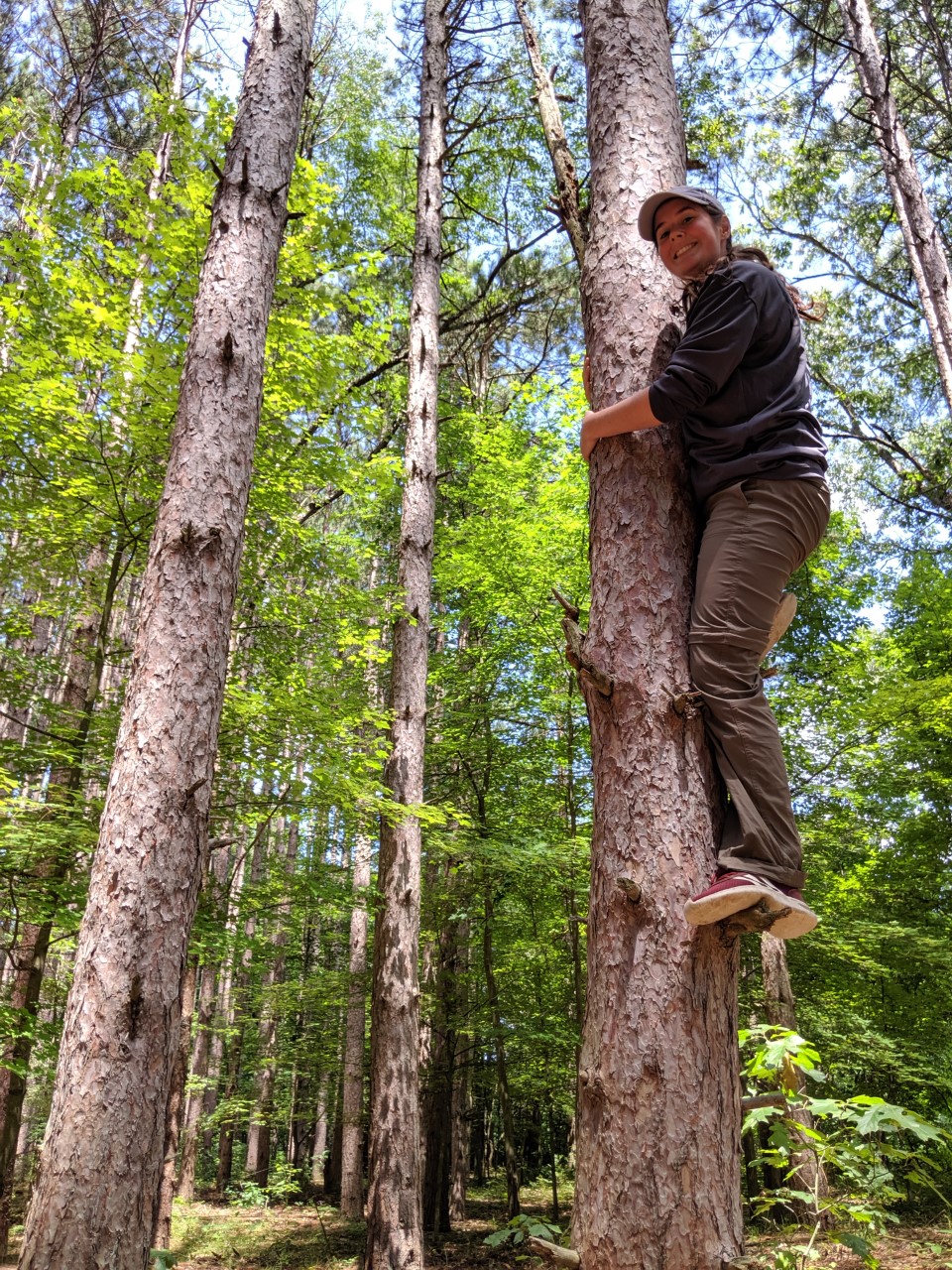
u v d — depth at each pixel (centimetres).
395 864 800
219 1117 1714
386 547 1466
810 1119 584
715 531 173
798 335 184
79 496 658
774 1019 927
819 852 1100
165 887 385
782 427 174
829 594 1285
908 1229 766
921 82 1459
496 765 1111
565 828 1084
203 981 1806
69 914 615
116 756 405
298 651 782
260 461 714
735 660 165
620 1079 144
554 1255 140
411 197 1453
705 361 170
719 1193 137
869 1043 1004
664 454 183
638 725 164
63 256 671
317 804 727
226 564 443
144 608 429
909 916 1184
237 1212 1498
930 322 1046
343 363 752
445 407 1452
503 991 1153
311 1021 1662
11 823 588
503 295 1572
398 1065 742
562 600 183
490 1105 1738
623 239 201
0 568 712
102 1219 337
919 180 1052
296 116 543
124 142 1385
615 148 211
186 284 673
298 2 561
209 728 420
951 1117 968
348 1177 1381
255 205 502
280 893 810
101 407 652
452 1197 1489
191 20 1227
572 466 1042
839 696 1170
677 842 155
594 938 159
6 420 617
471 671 1147
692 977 147
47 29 1445
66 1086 354
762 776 159
